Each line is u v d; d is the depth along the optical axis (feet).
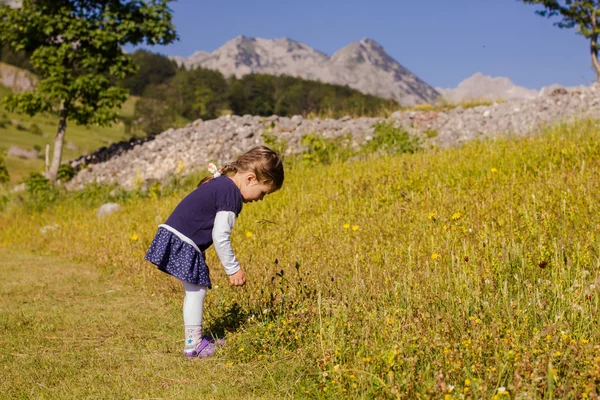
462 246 15.92
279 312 13.23
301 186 31.09
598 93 43.47
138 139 61.67
